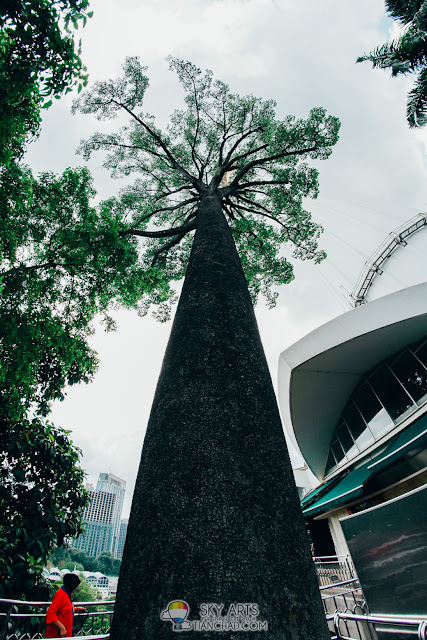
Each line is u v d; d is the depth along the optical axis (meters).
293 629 1.48
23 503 5.44
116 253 6.17
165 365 3.05
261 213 10.73
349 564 7.91
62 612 3.42
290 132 9.39
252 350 3.11
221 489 1.92
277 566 1.70
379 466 9.23
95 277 6.38
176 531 1.77
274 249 11.48
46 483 5.78
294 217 11.02
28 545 4.91
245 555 1.67
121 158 10.77
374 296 19.00
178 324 3.39
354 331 10.14
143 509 2.00
